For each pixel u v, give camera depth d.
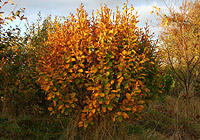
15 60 4.20
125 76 3.22
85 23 3.46
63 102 3.34
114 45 3.25
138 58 3.33
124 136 3.44
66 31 3.45
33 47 4.84
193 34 5.49
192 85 5.49
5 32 3.87
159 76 3.95
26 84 4.30
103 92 3.06
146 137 3.56
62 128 3.74
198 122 4.40
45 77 3.27
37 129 3.63
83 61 3.19
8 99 4.25
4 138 3.11
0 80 4.00
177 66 6.13
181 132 3.87
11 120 3.64
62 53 3.36
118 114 3.15
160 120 4.33
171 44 5.88
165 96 5.93
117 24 3.51
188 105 5.00
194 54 5.33
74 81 3.35
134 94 3.25
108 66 3.14
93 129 3.45
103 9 3.51
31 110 4.34
